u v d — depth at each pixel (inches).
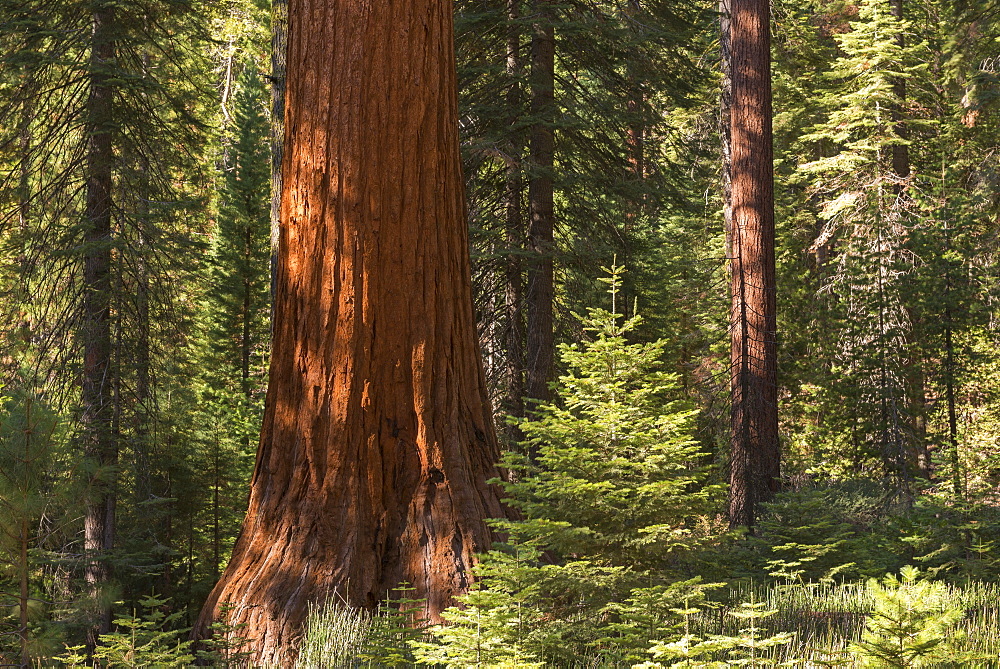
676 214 962.7
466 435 312.7
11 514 241.8
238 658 264.2
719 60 738.2
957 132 858.8
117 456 629.3
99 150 622.8
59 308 679.1
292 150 313.4
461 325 320.2
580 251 663.8
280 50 479.2
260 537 298.4
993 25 809.5
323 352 301.9
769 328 547.2
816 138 896.3
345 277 302.8
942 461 457.1
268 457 309.3
